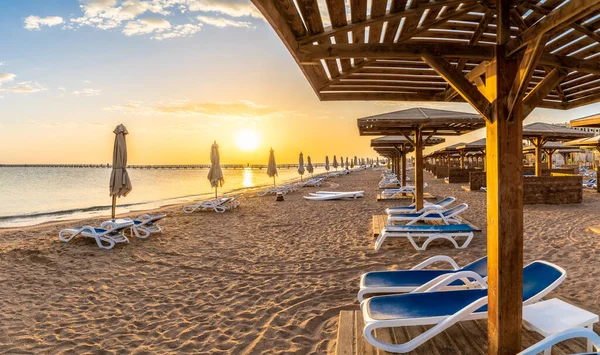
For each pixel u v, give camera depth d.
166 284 4.99
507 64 2.02
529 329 2.67
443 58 2.12
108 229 7.78
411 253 6.00
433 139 12.37
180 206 16.08
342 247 6.66
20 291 4.81
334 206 13.25
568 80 3.35
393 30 2.39
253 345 3.25
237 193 24.09
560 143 20.12
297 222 9.94
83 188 32.00
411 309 2.73
